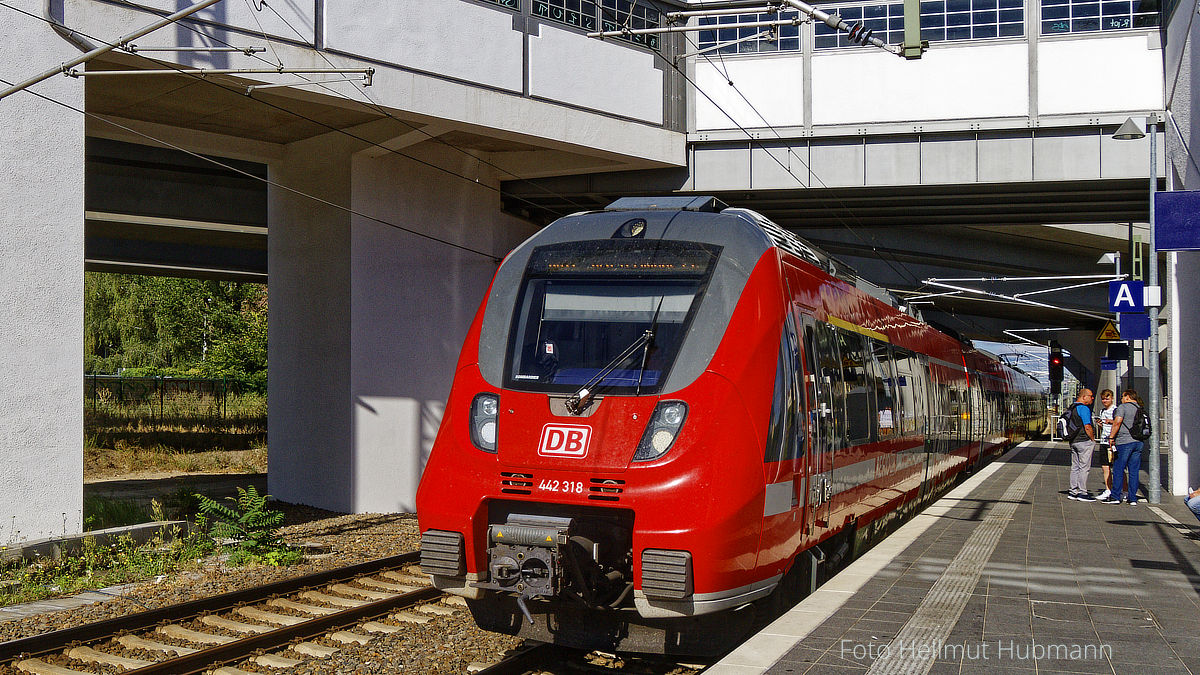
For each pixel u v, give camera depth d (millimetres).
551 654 7902
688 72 18297
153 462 24891
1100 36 17328
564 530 6855
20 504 11234
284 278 17812
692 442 6887
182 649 8078
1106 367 35125
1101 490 18703
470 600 7723
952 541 11094
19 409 11250
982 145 17719
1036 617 7137
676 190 18500
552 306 7879
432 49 14641
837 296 9883
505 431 7281
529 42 15820
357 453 16453
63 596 9930
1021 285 38906
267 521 12195
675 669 7746
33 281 11430
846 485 9484
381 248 16828
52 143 11656
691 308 7504
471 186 18266
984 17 17656
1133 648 6262
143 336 44938
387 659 7742
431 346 17578
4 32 11211
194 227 23375
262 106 15086
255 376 40062
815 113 18078
